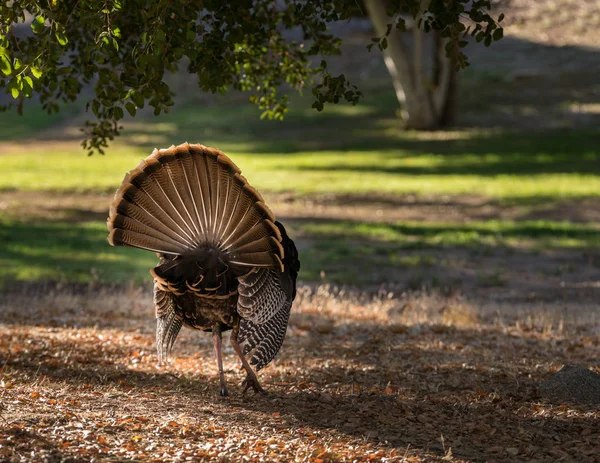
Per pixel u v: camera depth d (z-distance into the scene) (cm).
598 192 3609
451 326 1509
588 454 741
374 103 6306
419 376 1062
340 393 945
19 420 732
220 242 805
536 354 1255
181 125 5878
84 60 1073
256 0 1122
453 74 5484
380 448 738
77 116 6303
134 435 730
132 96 764
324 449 719
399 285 2138
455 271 2311
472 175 4153
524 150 4806
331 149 5078
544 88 6228
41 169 4406
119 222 788
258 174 4238
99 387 920
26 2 732
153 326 1474
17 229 2781
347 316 1628
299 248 2612
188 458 680
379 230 2923
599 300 1920
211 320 869
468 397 939
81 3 765
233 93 6825
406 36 7081
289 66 1195
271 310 839
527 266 2375
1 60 697
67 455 661
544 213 3272
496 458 729
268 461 686
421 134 5438
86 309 1639
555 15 7844
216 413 827
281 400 895
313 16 923
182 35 768
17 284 1962
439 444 762
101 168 4472
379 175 4203
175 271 805
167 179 788
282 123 5891
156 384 967
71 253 2397
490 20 841
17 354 1109
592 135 5122
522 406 898
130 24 1036
